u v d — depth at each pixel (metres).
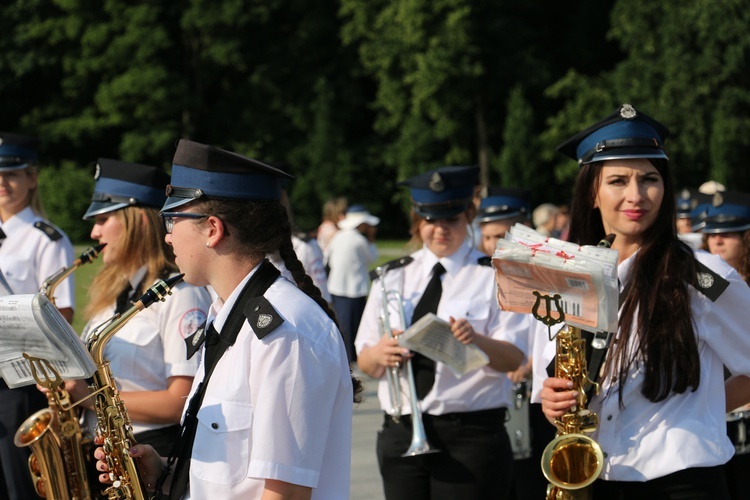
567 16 36.50
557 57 37.00
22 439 3.62
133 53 35.00
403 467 4.67
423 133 35.72
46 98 37.91
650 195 3.16
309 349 2.36
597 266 2.75
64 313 5.73
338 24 37.72
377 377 4.76
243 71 37.72
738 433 4.56
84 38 34.94
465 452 4.56
